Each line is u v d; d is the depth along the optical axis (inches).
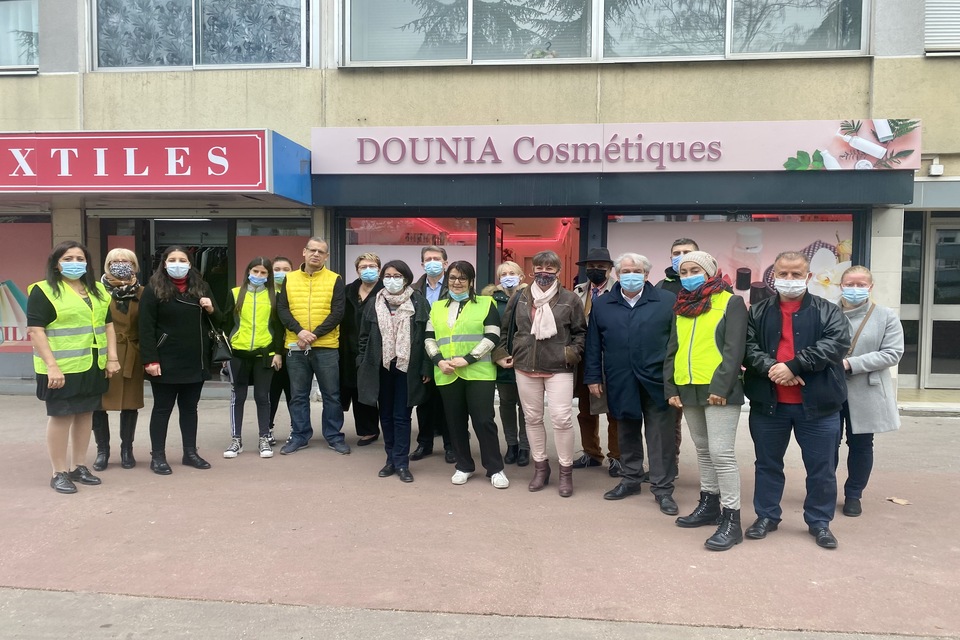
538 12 323.6
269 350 236.8
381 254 339.0
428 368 207.2
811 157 298.4
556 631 121.3
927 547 158.2
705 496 172.9
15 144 287.6
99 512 179.6
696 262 165.3
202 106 335.0
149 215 347.6
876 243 310.0
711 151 303.3
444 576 142.5
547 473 203.2
